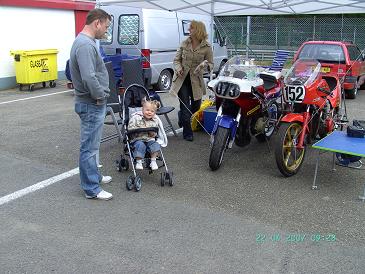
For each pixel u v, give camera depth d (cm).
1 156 588
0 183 490
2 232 377
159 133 494
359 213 422
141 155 474
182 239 367
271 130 659
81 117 428
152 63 1119
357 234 380
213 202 444
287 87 526
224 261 335
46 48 1360
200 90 659
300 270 324
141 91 575
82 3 1464
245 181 505
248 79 532
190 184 493
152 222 398
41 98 1078
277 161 498
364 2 779
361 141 486
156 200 447
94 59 406
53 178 508
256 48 2061
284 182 504
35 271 319
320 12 930
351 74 1059
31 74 1181
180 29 1221
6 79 1235
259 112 573
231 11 990
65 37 1430
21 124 780
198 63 640
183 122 666
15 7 1236
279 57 1126
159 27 1133
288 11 943
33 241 362
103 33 419
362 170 547
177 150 625
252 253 346
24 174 520
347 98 1105
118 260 334
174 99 1061
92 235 373
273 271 322
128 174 523
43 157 587
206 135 711
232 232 380
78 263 330
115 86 636
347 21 1972
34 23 1306
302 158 538
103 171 532
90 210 422
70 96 1112
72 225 391
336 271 324
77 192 467
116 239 367
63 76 1438
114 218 405
